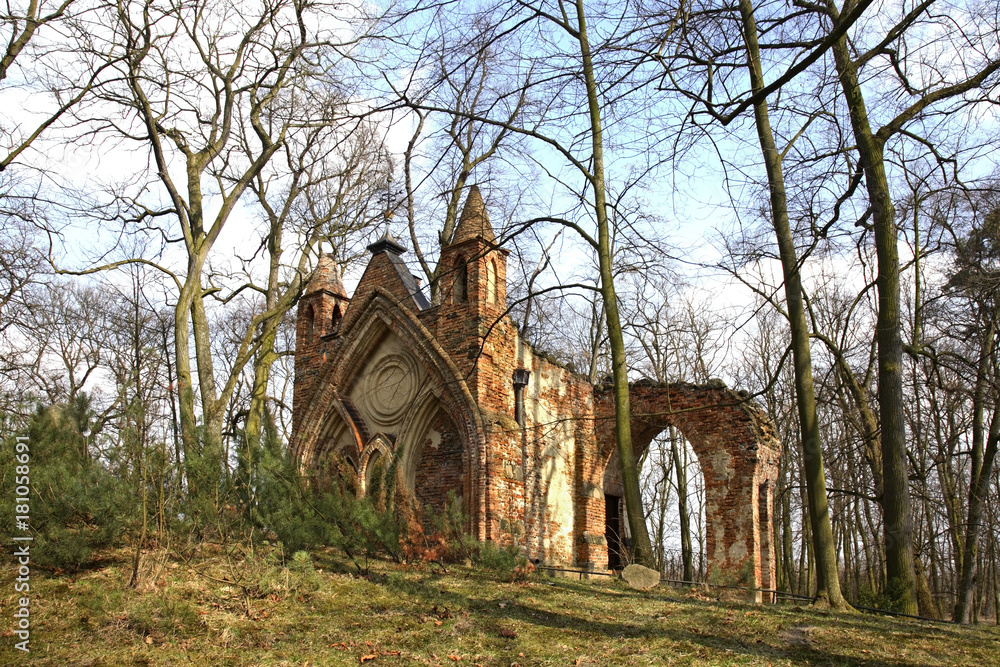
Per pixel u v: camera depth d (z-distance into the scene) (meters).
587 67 8.98
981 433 19.34
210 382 17.55
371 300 17.80
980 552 25.86
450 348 16.25
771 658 8.09
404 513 13.30
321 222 20.83
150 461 10.06
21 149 14.00
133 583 9.27
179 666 7.15
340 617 9.05
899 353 12.83
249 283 21.38
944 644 9.06
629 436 13.40
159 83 17.14
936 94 10.84
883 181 12.08
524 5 8.51
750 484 17.86
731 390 18.83
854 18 6.34
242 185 18.28
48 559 9.44
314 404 18.48
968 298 14.02
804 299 15.34
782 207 12.02
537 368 18.12
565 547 17.92
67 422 11.49
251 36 17.92
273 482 11.82
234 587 9.84
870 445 16.55
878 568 29.88
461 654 7.95
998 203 9.66
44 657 7.09
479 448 15.40
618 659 7.87
